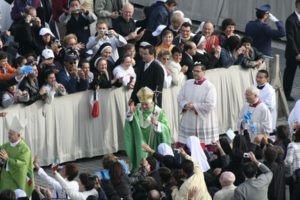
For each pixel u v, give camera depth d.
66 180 45.00
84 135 53.59
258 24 59.88
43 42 56.75
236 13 69.44
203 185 44.09
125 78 53.97
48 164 52.53
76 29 59.47
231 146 50.94
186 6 70.62
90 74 53.50
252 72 58.03
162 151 48.62
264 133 52.12
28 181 48.44
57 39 58.31
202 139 53.31
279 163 46.31
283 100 59.12
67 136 53.03
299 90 63.28
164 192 44.56
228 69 57.19
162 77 53.38
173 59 55.12
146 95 51.72
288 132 48.84
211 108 53.06
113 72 54.00
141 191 44.06
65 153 53.09
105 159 45.31
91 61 54.34
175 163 47.16
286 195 49.28
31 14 57.06
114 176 44.34
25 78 51.53
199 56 56.25
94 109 53.31
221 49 56.94
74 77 53.06
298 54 60.81
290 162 47.41
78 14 59.47
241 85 57.69
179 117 55.31
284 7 68.62
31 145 51.81
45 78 52.16
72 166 45.12
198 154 48.31
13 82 50.88
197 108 53.06
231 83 57.34
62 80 52.81
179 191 43.84
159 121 51.94
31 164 48.41
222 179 44.41
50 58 53.22
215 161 48.19
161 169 45.25
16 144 48.16
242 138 48.25
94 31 60.50
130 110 51.72
